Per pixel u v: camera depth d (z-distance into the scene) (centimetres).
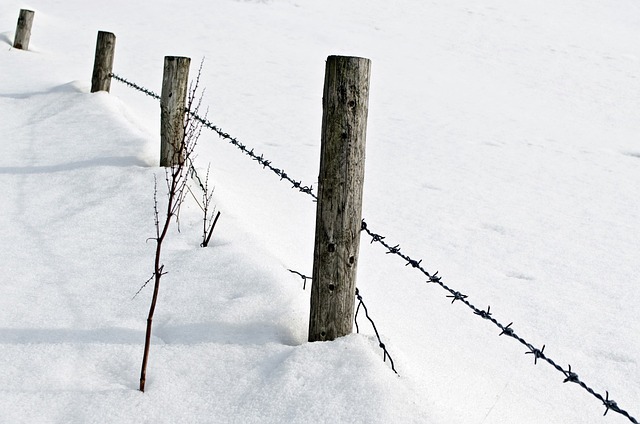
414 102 1044
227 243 320
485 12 2142
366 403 184
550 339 300
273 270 278
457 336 291
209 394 196
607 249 443
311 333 218
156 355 216
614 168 733
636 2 2473
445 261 396
